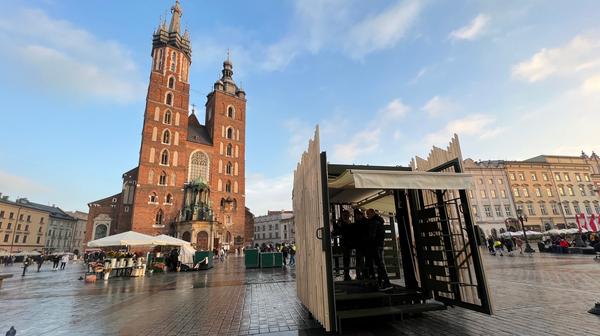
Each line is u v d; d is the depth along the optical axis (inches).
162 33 2162.9
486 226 1840.6
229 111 2407.7
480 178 1936.5
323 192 209.5
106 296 402.3
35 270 1103.0
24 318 277.0
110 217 2080.5
